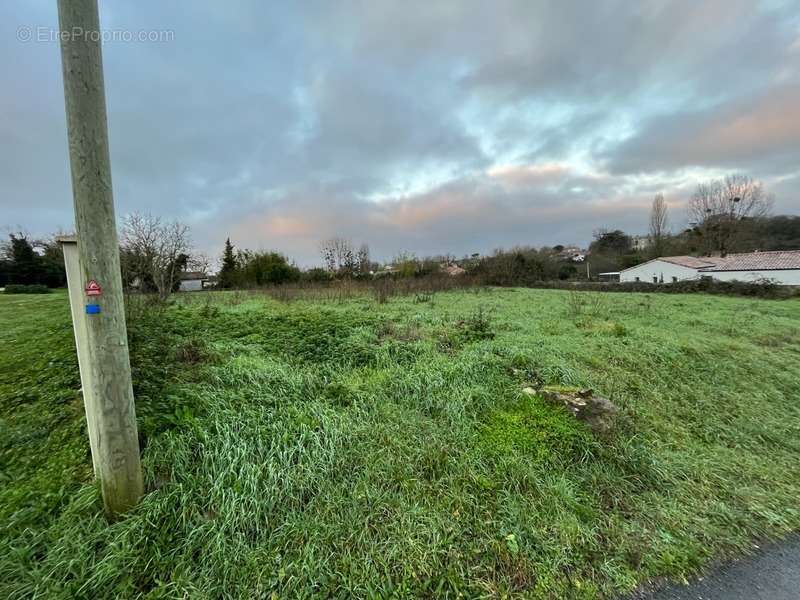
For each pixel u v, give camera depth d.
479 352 4.74
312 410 3.05
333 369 4.15
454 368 4.05
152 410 2.65
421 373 3.96
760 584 1.81
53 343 4.84
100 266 1.65
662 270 31.42
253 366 3.85
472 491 2.33
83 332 1.86
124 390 1.80
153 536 1.80
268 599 1.62
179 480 2.15
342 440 2.73
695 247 38.81
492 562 1.87
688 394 4.13
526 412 3.21
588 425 3.02
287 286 16.45
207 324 6.25
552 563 1.88
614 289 21.31
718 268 28.08
